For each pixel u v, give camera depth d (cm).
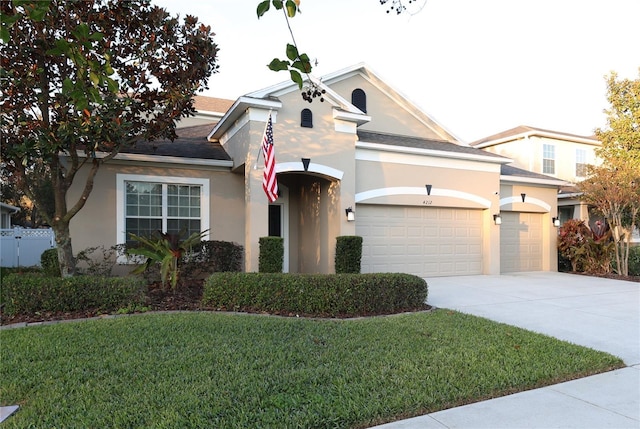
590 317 736
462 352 492
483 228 1380
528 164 2005
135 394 362
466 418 343
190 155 1106
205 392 367
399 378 408
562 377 435
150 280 910
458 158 1304
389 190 1202
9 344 498
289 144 1030
